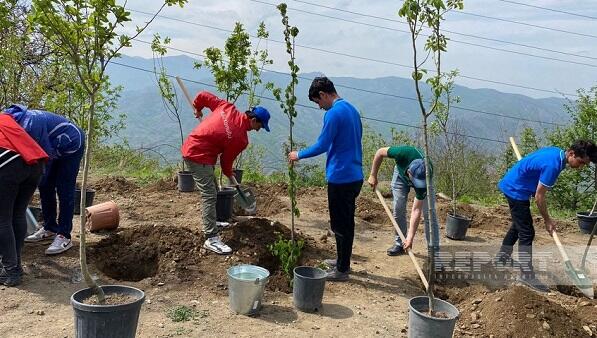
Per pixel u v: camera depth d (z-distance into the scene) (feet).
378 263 20.33
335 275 17.79
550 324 13.96
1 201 14.20
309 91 17.44
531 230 19.02
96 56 10.16
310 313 14.96
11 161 13.87
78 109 28.78
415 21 11.20
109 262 17.53
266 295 15.96
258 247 18.75
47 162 15.88
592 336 14.14
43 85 26.73
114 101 37.42
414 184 16.35
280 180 39.83
